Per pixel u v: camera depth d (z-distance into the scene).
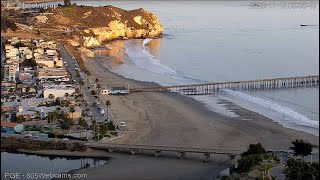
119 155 175.62
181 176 157.12
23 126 193.88
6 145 181.00
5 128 193.12
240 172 148.75
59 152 177.38
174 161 170.12
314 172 138.25
